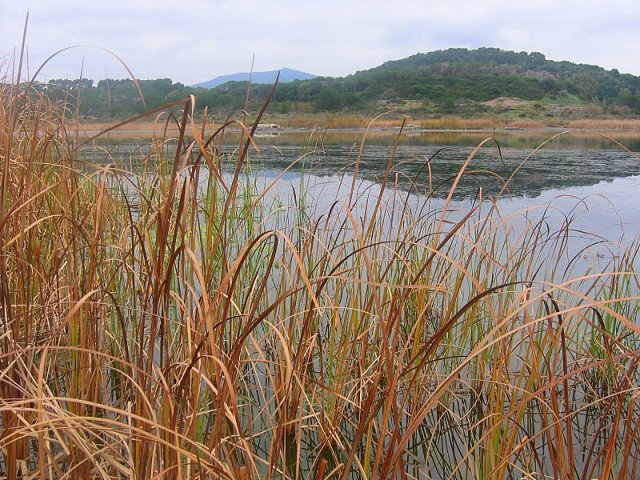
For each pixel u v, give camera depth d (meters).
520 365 3.23
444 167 12.59
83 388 2.18
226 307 1.74
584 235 6.14
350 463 1.75
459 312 1.65
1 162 2.50
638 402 2.83
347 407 3.03
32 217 2.79
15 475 1.87
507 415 1.87
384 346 1.71
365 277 3.80
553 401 1.98
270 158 13.57
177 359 2.25
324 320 3.84
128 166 4.76
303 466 2.59
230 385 1.57
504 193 8.98
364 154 14.97
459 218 6.20
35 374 2.39
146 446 1.76
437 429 2.89
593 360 3.04
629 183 10.23
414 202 7.53
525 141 21.58
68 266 2.37
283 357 2.90
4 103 3.17
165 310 1.85
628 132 28.50
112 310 2.92
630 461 2.53
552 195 8.82
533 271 4.65
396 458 1.76
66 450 1.82
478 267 3.21
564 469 1.97
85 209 2.72
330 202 7.32
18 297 2.48
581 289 4.23
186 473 1.78
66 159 2.76
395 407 1.75
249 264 3.62
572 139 23.55
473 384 3.18
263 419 2.88
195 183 1.94
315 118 28.53
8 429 1.83
